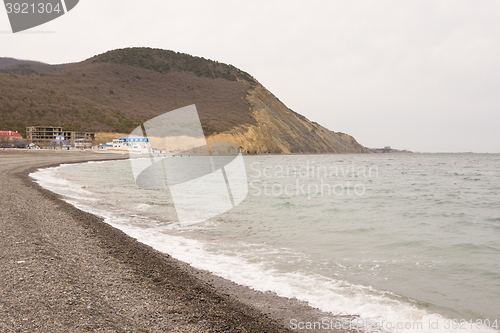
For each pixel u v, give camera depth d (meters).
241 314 4.14
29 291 4.00
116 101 136.12
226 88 183.88
